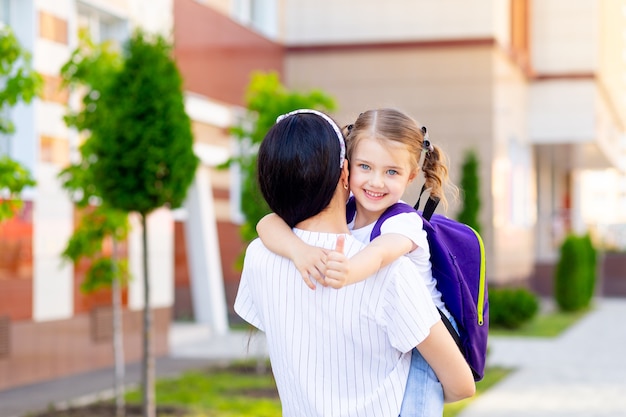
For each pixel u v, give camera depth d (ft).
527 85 93.15
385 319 9.97
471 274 11.16
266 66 73.20
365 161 10.50
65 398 36.42
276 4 75.66
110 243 46.37
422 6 76.43
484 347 11.21
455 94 76.18
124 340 48.26
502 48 78.28
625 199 181.27
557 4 92.63
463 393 10.58
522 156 92.22
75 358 43.98
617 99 115.24
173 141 28.35
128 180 28.14
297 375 10.21
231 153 64.64
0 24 39.40
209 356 50.85
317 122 10.30
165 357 50.49
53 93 41.68
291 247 10.14
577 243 87.45
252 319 11.31
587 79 92.22
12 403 35.19
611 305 99.40
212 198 64.03
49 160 41.55
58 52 42.14
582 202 149.48
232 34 65.98
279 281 10.28
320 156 10.15
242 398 35.83
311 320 10.09
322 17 77.66
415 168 10.93
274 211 10.55
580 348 57.00
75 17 44.80
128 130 28.04
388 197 10.53
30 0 40.40
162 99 28.35
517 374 44.83
